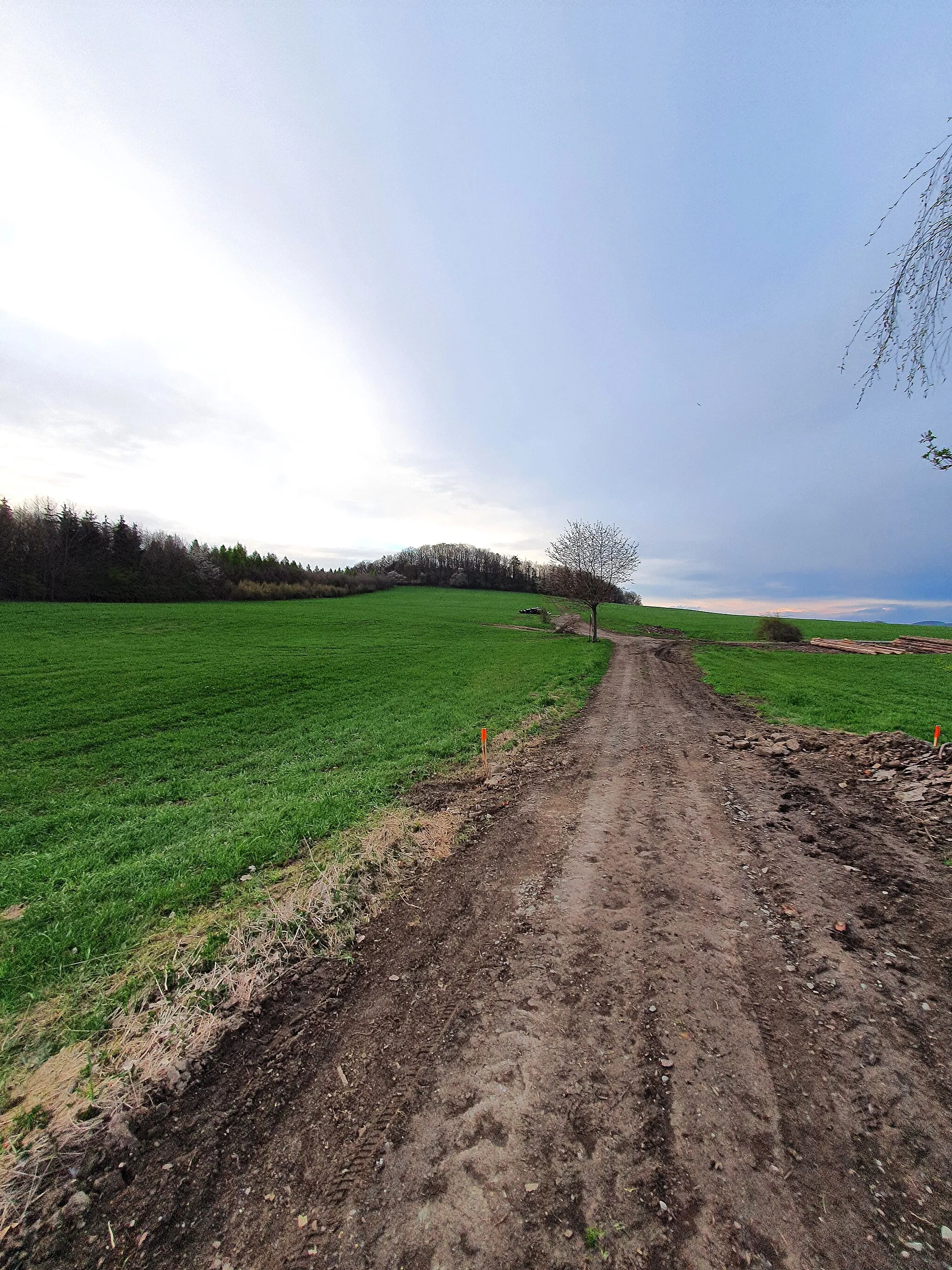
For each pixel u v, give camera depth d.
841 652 34.41
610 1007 3.97
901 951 4.52
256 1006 4.13
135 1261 2.45
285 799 9.08
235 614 48.91
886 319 4.01
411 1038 3.77
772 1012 3.85
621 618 59.09
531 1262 2.35
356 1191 2.72
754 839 6.88
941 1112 3.03
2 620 36.34
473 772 10.46
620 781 9.59
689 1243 2.40
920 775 8.29
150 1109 3.24
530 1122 3.06
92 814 9.32
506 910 5.46
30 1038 3.91
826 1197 2.58
